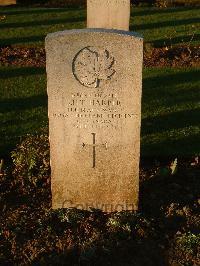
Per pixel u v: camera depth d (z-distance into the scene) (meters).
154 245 1.85
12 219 1.97
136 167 1.95
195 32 4.61
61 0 6.07
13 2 5.81
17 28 4.73
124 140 1.90
